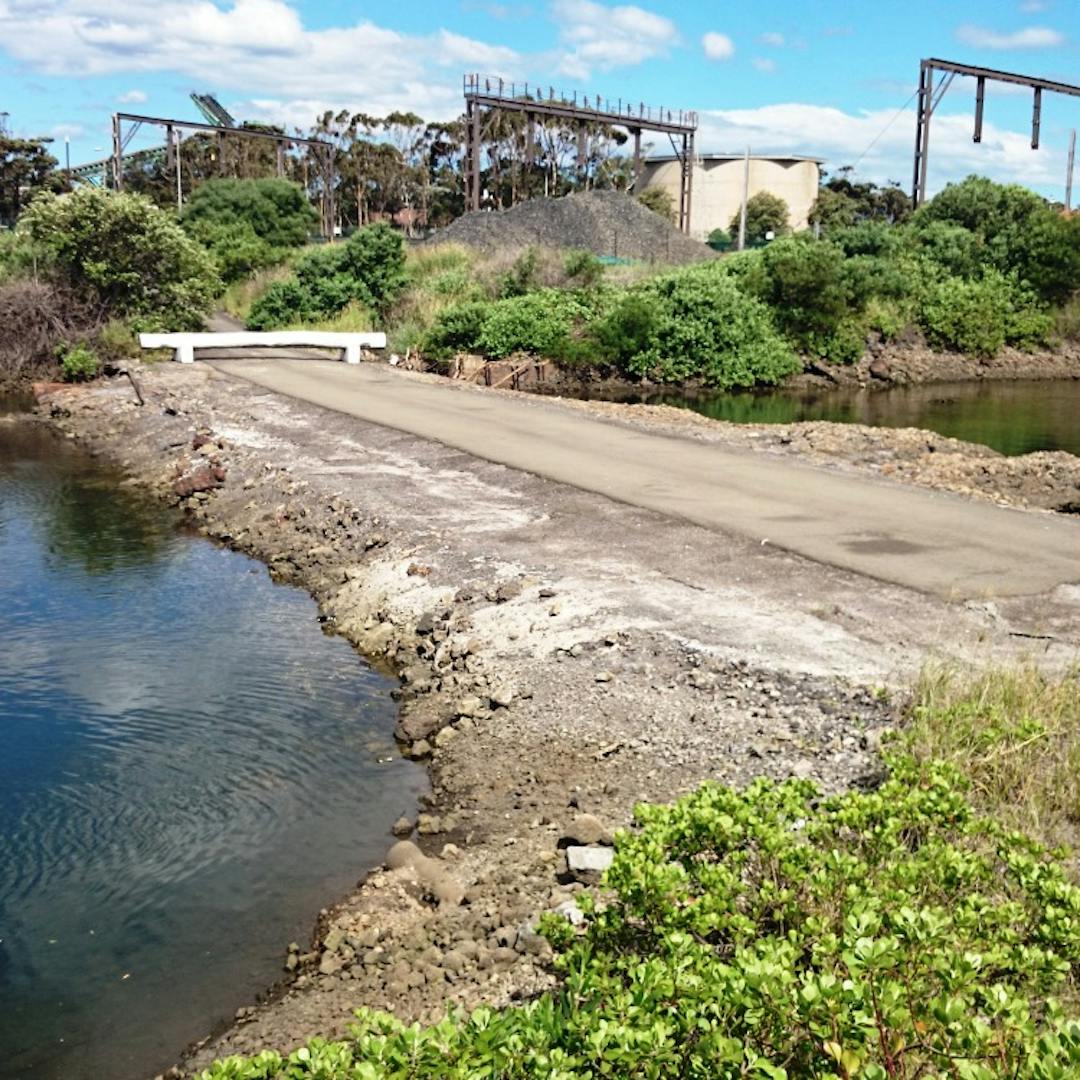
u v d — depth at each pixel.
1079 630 7.55
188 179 82.31
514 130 84.00
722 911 3.53
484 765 6.58
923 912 3.12
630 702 6.95
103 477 16.39
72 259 27.47
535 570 9.40
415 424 16.73
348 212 97.06
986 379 34.41
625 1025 2.85
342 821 6.22
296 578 10.99
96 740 7.31
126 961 4.98
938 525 10.35
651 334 30.73
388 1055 2.66
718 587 8.67
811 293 33.75
